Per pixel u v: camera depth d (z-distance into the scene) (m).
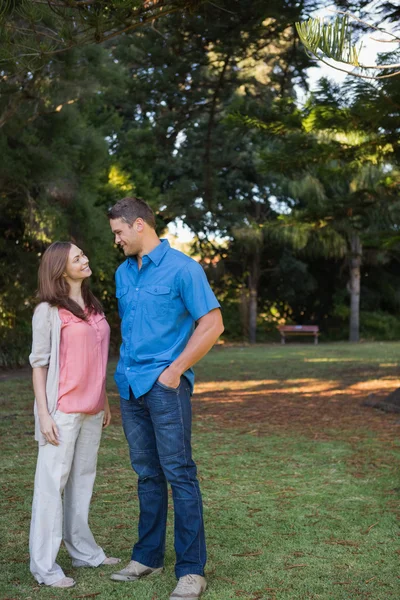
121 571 3.11
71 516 3.23
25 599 2.84
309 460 5.49
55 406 3.06
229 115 8.79
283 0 7.75
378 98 7.21
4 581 3.04
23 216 13.92
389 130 8.20
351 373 13.24
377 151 8.91
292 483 4.77
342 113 7.96
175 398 2.98
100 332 3.23
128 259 3.20
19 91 8.64
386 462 5.38
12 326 15.75
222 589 2.95
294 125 8.43
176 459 2.98
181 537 2.97
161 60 11.69
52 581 2.99
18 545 3.50
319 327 30.83
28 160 12.16
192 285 2.97
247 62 13.21
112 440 6.36
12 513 4.01
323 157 8.90
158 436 2.99
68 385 3.09
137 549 3.17
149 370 2.98
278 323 30.67
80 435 3.18
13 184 12.68
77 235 14.05
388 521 3.90
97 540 3.60
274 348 23.59
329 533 3.70
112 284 19.58
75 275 3.15
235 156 22.56
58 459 3.06
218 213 25.25
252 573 3.14
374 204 10.88
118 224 3.06
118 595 2.90
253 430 6.91
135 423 3.13
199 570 2.94
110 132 20.34
